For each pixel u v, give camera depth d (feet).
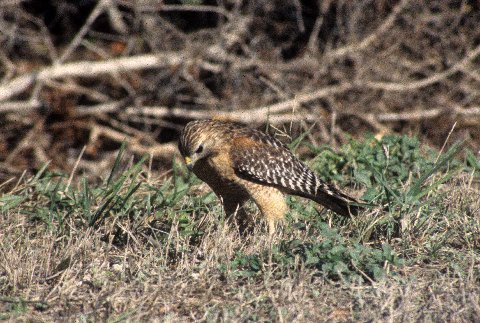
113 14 109.19
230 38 102.22
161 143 106.01
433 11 106.52
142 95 104.17
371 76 102.83
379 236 41.78
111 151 104.37
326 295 34.88
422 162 50.80
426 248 40.16
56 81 108.47
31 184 48.91
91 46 104.68
